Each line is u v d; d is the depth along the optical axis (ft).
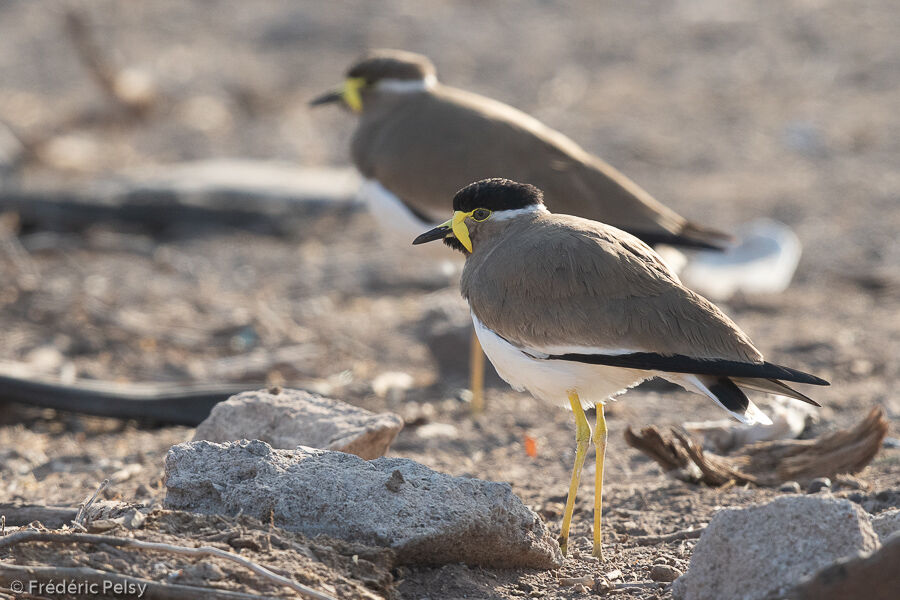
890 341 47.75
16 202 66.54
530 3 131.03
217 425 29.71
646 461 33.88
